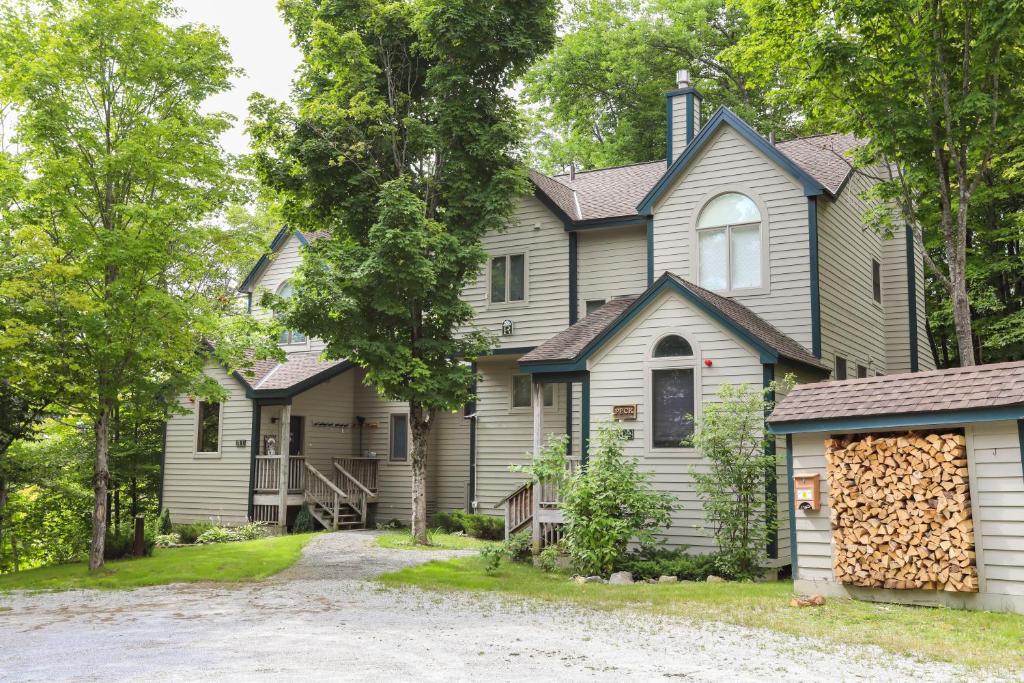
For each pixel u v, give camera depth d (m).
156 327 14.94
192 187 15.73
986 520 9.68
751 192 17.64
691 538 15.26
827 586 10.93
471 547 18.33
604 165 34.38
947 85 14.89
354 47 17.42
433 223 16.69
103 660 7.77
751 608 10.33
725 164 17.98
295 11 18.03
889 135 15.15
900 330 21.73
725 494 13.55
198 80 15.80
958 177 15.62
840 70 15.34
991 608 9.59
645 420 15.80
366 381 17.16
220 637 8.89
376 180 17.73
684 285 15.55
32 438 18.70
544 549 15.18
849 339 18.80
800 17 16.03
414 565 15.08
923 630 8.76
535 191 21.53
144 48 15.24
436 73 17.70
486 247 22.42
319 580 13.48
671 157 19.69
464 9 17.41
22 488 21.84
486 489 21.94
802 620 9.48
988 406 9.53
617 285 20.58
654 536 14.62
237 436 23.45
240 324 16.77
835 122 16.89
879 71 15.24
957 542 9.73
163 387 16.27
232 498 23.25
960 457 9.87
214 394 16.83
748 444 14.34
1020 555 9.42
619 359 16.19
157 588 13.20
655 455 15.67
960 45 15.05
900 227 21.50
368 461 25.05
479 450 22.20
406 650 8.08
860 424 10.57
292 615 10.34
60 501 23.31
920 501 10.08
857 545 10.57
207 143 15.91
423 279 16.20
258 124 17.72
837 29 15.37
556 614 10.24
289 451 23.45
